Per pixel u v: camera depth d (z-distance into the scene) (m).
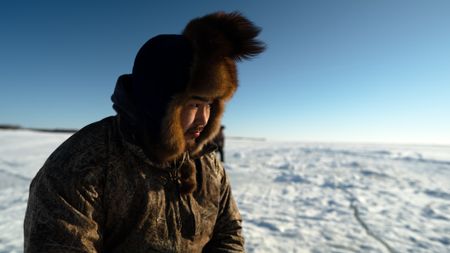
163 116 0.80
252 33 0.89
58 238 0.71
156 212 0.86
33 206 0.75
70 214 0.73
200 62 0.78
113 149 0.82
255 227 4.11
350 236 3.86
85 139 0.81
